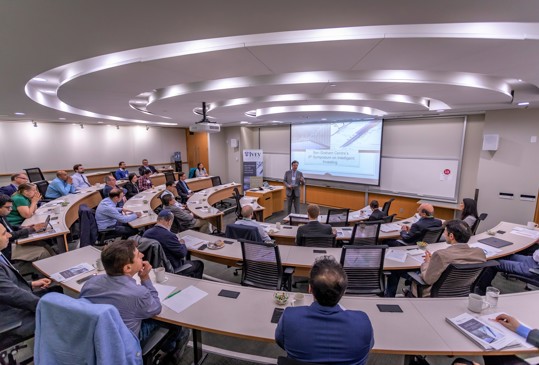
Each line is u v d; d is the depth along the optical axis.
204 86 3.78
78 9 1.44
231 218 6.96
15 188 5.54
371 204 4.48
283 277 2.76
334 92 4.15
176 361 2.08
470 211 3.99
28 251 3.16
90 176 8.62
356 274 2.47
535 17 1.57
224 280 3.70
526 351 1.40
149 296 1.65
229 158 10.78
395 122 6.77
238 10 1.49
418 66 2.65
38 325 1.26
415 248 3.04
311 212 3.29
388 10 1.50
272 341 1.51
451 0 1.37
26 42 1.89
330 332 1.10
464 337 1.51
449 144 6.00
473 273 2.12
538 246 3.51
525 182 5.06
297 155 8.74
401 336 1.51
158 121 8.60
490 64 2.52
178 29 1.73
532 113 4.91
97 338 1.17
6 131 7.66
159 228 2.78
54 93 4.68
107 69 2.68
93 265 2.46
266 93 4.04
